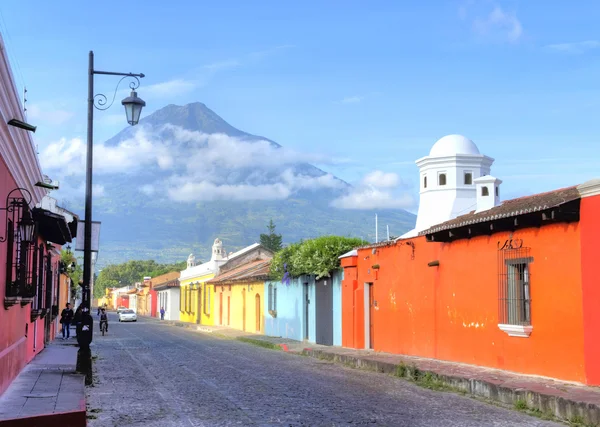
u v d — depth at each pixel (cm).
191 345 2995
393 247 2189
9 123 1102
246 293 4469
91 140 2223
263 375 1698
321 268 2653
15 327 1476
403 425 1003
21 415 1008
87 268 2231
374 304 2358
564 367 1321
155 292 9606
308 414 1091
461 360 1741
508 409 1165
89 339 2280
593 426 997
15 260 1328
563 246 1338
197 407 1162
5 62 932
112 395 1316
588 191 1250
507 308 1516
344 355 2088
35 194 1650
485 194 2291
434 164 2661
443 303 1852
